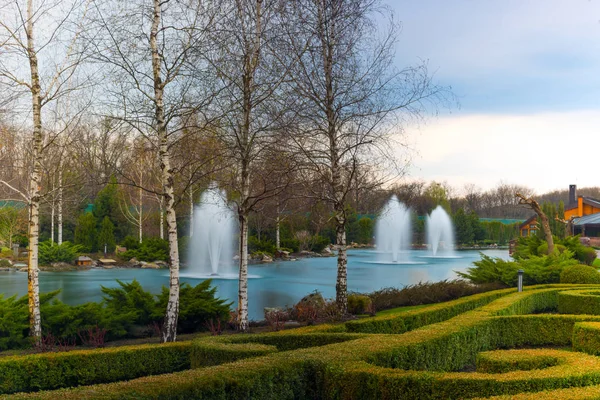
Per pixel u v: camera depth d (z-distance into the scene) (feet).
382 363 24.59
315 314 45.68
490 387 20.45
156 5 37.70
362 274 97.86
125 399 17.33
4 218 116.57
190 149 41.22
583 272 63.82
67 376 27.84
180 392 18.57
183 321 43.52
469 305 49.57
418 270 105.91
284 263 124.16
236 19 40.45
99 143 41.57
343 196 46.55
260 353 26.30
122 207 142.31
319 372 22.52
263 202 49.19
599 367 22.29
